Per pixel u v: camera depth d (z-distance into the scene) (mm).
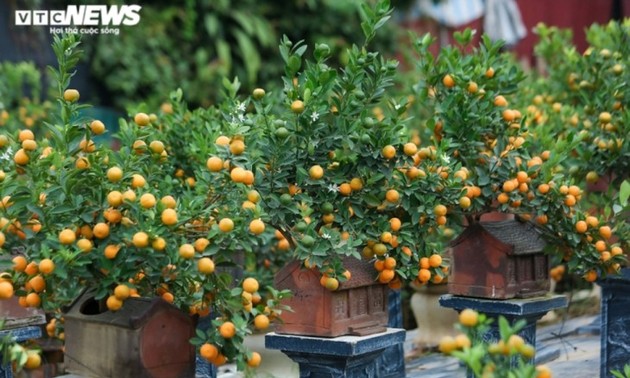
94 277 3016
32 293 2945
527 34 11391
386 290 3674
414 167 3588
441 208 3602
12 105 6848
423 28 10758
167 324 3045
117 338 3000
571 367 5059
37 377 4496
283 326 3574
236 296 3014
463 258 4117
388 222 3500
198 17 9414
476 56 4160
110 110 8914
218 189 3195
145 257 2930
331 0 9664
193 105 9305
